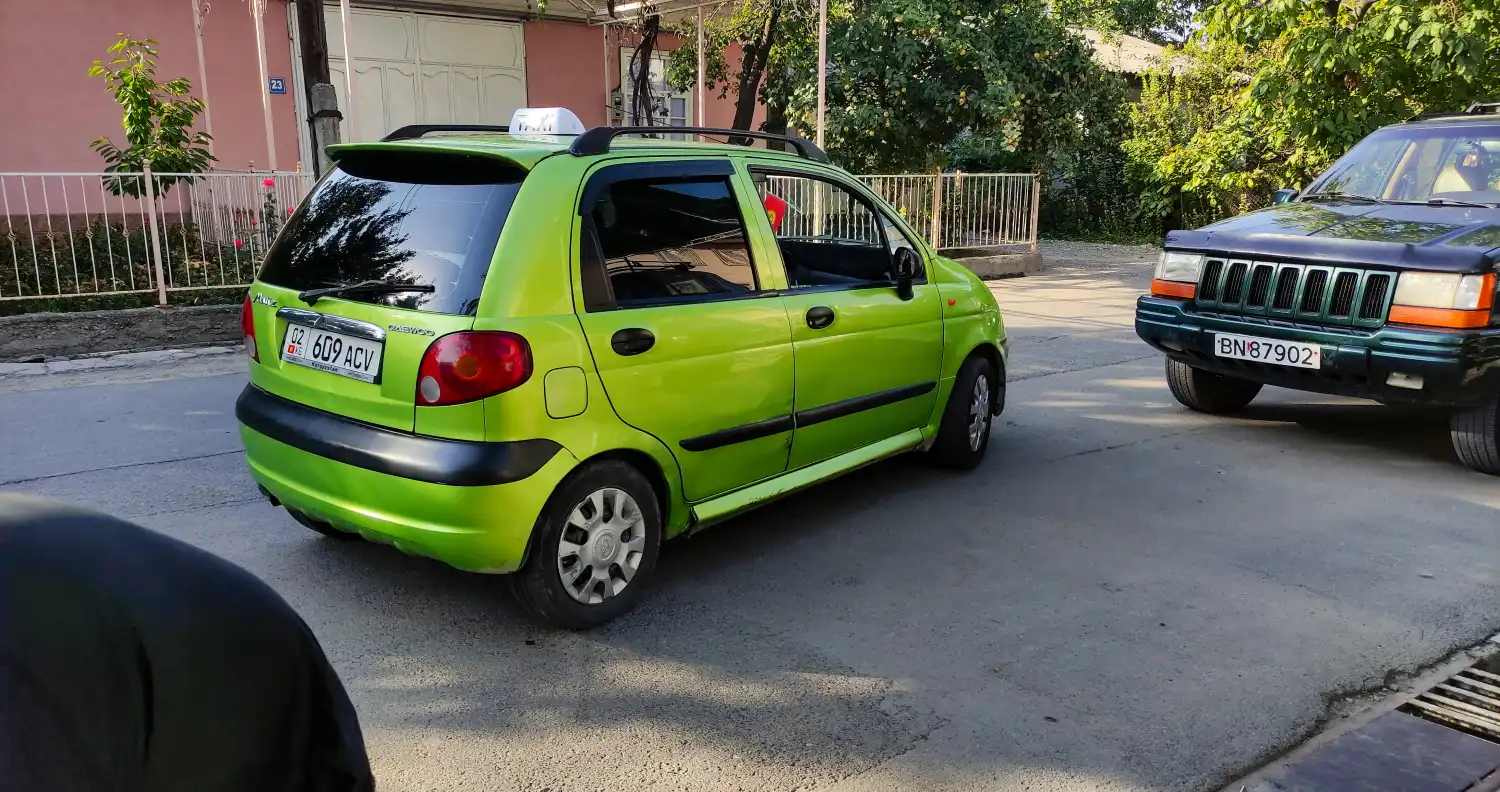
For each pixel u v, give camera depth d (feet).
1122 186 67.31
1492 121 21.98
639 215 12.31
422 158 12.24
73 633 3.65
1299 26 37.14
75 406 21.34
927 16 43.96
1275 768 9.48
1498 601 13.15
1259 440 20.74
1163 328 20.70
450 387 10.62
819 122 37.78
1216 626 12.35
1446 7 34.19
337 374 11.63
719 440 12.98
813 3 44.83
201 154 33.73
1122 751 9.71
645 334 11.88
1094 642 11.89
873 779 9.21
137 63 34.96
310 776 4.40
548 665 11.21
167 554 4.25
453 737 9.80
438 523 10.80
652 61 54.29
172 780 3.84
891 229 16.70
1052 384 25.40
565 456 11.13
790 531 15.40
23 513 4.06
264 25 43.78
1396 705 10.66
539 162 11.51
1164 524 15.81
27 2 39.09
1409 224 19.10
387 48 46.96
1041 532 15.42
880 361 15.57
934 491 17.31
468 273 10.98
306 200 13.23
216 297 29.30
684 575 13.73
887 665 11.30
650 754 9.56
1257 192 50.98
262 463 12.63
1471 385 17.06
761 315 13.42
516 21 50.24
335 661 11.21
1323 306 18.37
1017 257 46.55
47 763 3.39
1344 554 14.66
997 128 48.80
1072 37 49.14
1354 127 36.32
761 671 11.14
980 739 9.87
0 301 26.50
